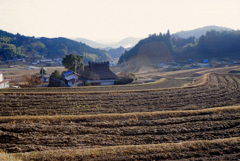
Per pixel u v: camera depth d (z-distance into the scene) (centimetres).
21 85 6016
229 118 1945
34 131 1591
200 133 1653
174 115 2023
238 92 3441
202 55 18888
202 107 2523
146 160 1192
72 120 1822
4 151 1321
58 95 3002
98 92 3275
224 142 1391
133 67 15062
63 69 14812
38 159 1156
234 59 15138
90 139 1522
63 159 1166
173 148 1314
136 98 2958
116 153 1239
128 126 1769
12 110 2234
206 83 4388
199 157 1238
